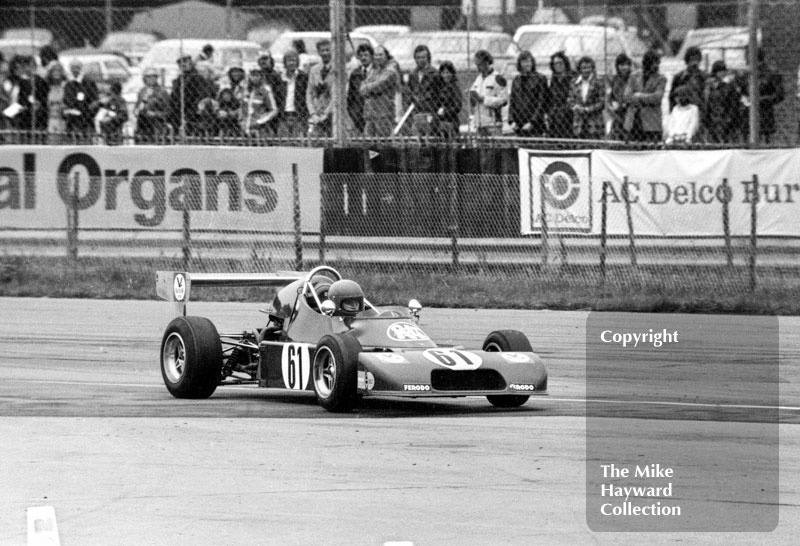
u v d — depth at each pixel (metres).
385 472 26.44
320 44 66.88
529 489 25.03
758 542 21.52
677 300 55.81
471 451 28.52
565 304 56.22
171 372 36.22
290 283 37.41
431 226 60.66
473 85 66.38
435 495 24.55
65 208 66.00
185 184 63.84
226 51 81.19
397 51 77.06
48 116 72.25
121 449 28.75
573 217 59.25
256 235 62.75
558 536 21.78
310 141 65.00
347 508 23.58
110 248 65.38
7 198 66.88
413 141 64.88
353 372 31.98
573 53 76.31
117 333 50.03
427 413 33.62
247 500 24.17
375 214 61.19
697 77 66.12
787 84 69.50
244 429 31.06
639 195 58.38
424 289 58.59
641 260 58.44
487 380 32.50
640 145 62.56
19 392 36.84
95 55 85.44
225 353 41.59
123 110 71.88
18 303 59.56
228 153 63.34
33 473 26.47
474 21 83.94
